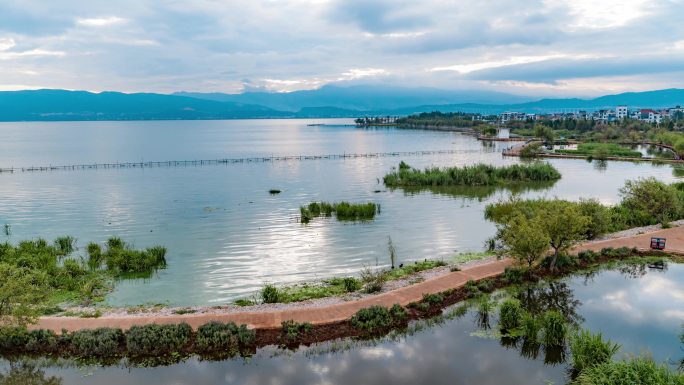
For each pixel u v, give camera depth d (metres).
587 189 58.84
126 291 25.44
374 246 34.09
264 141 188.12
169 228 40.47
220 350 18.61
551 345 18.78
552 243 27.19
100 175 78.69
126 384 16.53
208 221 43.09
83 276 27.56
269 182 69.69
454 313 22.16
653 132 144.38
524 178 66.19
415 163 94.19
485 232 38.06
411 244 34.59
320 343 19.20
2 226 41.94
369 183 67.38
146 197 56.81
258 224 41.69
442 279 25.77
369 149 134.75
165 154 124.50
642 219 38.47
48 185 66.81
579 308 22.36
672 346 18.50
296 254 32.25
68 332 19.58
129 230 39.91
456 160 98.94
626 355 17.53
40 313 20.80
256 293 24.88
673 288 24.72
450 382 16.45
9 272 20.02
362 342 19.38
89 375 17.17
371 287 24.53
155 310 22.28
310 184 67.12
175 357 18.22
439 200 53.06
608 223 34.31
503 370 17.22
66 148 148.50
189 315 21.27
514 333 19.70
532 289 24.95
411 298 23.19
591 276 26.77
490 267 27.72
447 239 35.97
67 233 39.16
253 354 18.42
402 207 49.12
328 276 27.62
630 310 22.06
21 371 17.53
